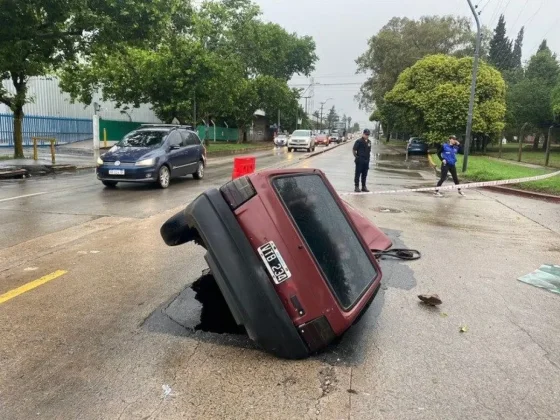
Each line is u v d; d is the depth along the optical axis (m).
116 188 12.35
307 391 2.99
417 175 19.02
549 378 3.27
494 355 3.59
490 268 6.00
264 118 67.88
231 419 2.68
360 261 3.98
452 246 7.14
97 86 29.38
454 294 4.95
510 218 9.81
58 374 3.10
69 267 5.34
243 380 3.09
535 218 9.89
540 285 5.34
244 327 3.60
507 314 4.43
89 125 33.34
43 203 9.58
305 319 3.29
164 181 12.63
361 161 12.84
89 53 15.69
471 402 2.95
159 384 3.02
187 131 14.84
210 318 4.03
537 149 43.19
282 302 3.29
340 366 3.33
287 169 3.72
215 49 33.28
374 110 67.44
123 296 4.50
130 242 6.52
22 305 4.21
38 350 3.40
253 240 3.30
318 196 3.89
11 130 26.72
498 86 31.58
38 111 32.06
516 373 3.32
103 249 6.13
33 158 19.52
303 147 35.78
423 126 34.62
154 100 27.83
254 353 3.46
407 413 2.80
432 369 3.34
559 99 34.62
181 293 4.61
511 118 41.28
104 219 8.09
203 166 15.52
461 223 9.06
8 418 2.64
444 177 13.80
